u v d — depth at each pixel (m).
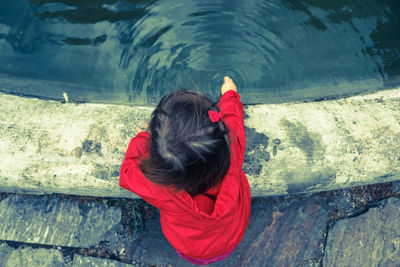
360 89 2.52
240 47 2.79
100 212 1.95
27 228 1.92
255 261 1.91
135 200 1.98
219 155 0.92
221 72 2.71
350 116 1.77
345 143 1.68
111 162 1.62
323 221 1.96
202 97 0.99
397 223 1.96
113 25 2.73
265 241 1.93
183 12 2.80
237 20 2.86
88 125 1.71
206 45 2.77
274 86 2.64
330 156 1.66
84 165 1.62
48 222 1.93
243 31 2.83
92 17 2.72
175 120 0.88
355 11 2.81
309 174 1.65
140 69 2.66
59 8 2.72
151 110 1.80
